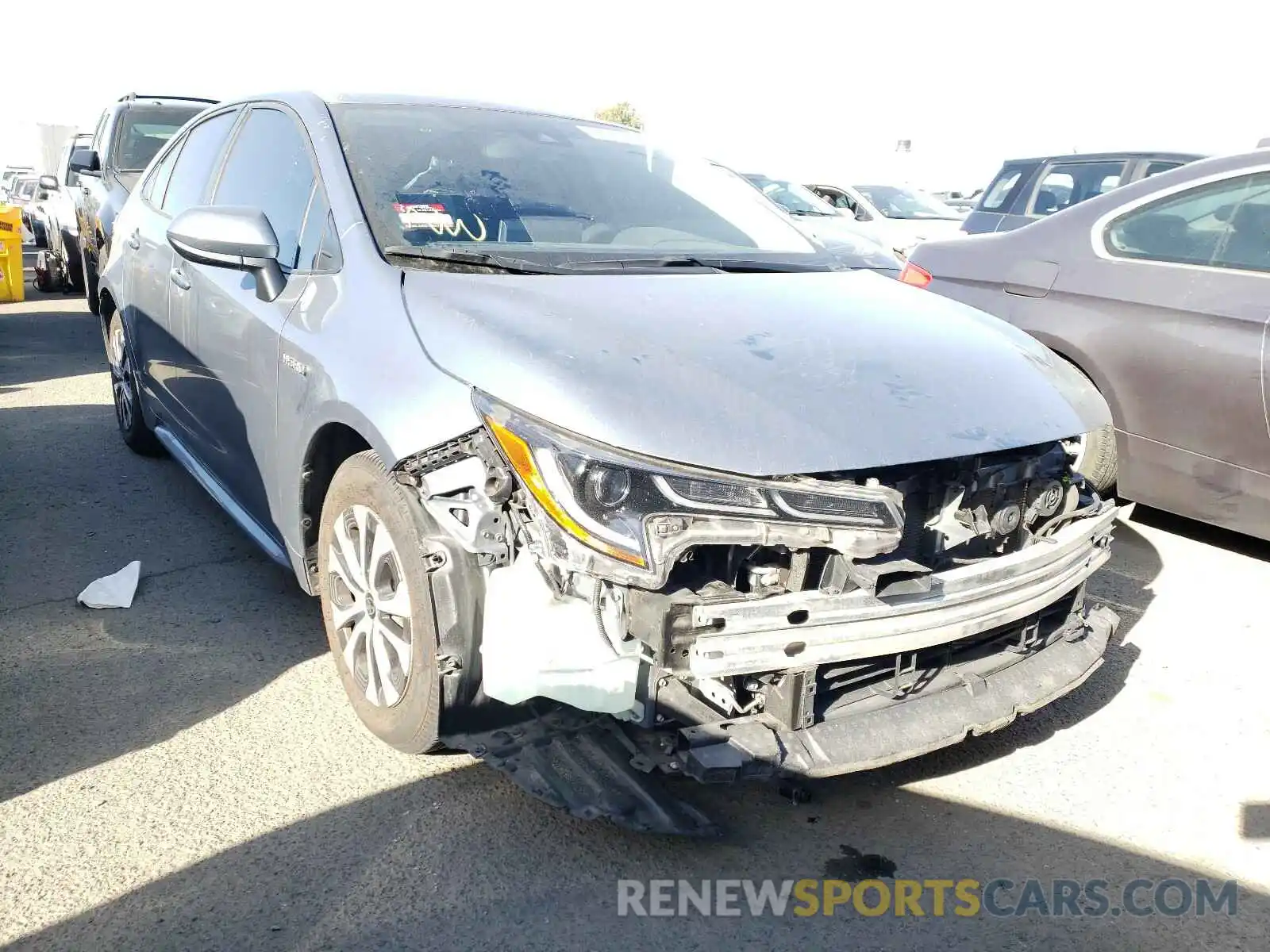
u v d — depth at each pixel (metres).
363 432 2.59
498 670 2.24
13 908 2.21
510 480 2.24
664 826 2.25
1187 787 2.84
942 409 2.46
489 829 2.52
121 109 8.79
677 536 2.11
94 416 6.35
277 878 2.33
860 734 2.36
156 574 3.97
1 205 12.38
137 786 2.65
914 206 14.57
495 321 2.50
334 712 3.04
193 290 3.86
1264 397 4.05
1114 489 4.66
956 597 2.42
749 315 2.73
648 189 3.66
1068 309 4.71
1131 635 3.75
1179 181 4.55
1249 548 4.64
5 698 3.04
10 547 4.20
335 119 3.40
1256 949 2.25
